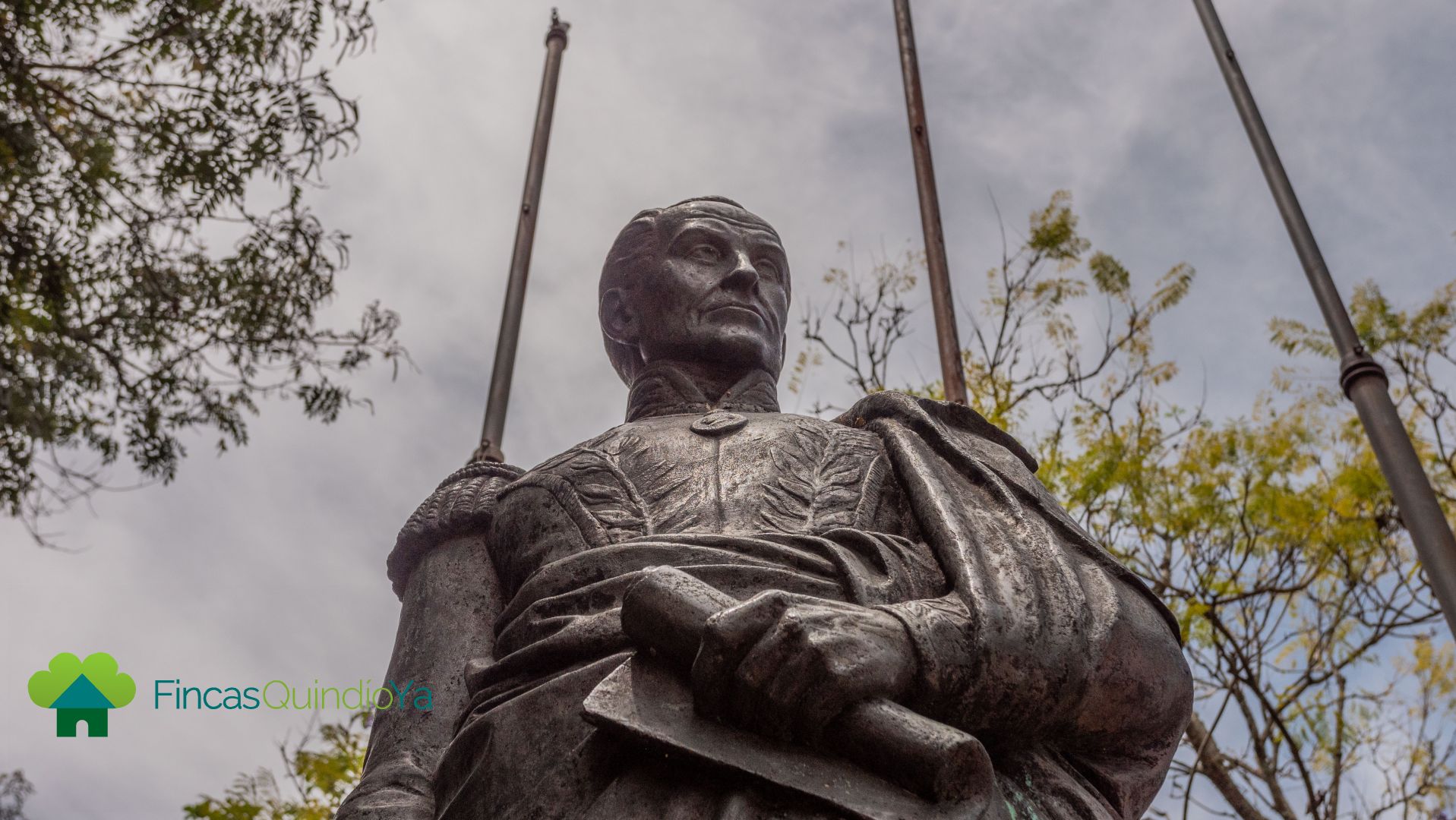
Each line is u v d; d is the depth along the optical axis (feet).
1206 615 36.99
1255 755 38.11
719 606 8.85
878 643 8.81
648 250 14.65
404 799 10.21
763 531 10.54
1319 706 38.27
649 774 8.76
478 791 9.36
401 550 12.60
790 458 11.45
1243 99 29.84
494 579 11.94
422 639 11.66
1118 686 9.63
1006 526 10.41
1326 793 36.06
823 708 8.48
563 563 10.46
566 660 9.77
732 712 8.62
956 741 8.41
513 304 21.47
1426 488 22.90
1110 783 9.92
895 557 10.10
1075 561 10.28
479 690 10.36
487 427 19.01
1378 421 23.97
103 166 25.08
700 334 13.89
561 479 11.54
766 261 14.75
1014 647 9.31
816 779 8.41
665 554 10.19
